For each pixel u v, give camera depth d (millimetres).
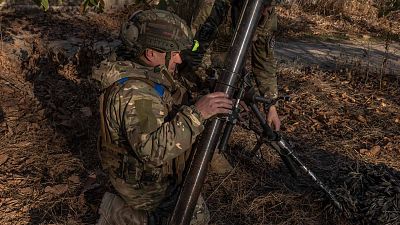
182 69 3109
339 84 6555
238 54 2268
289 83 6438
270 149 4434
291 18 10672
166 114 2256
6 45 7215
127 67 2227
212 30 3062
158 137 2121
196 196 2328
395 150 4758
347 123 5324
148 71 2240
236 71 2271
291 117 5344
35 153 4215
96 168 4051
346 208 3527
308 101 5844
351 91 6348
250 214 3621
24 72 5953
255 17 2266
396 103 6047
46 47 6645
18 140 4395
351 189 3660
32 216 3518
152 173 2359
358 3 11773
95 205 3562
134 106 2141
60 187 3758
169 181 2441
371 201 3521
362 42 9289
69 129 4613
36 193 3734
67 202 3643
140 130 2123
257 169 4129
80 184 3857
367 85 6562
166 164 2385
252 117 4027
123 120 2152
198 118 2158
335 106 5785
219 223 3529
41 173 3980
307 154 4539
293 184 4008
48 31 8125
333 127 5195
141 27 2219
